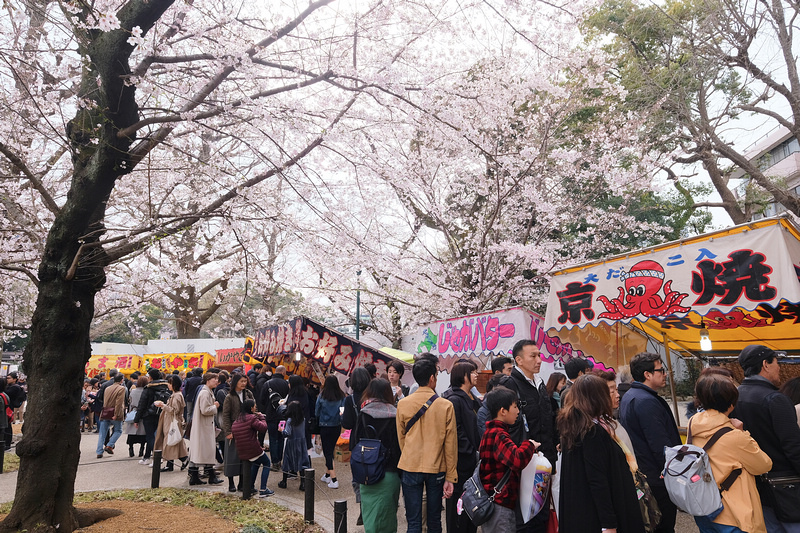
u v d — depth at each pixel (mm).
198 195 9359
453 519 4297
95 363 22719
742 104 14062
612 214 13523
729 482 3268
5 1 3758
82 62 5898
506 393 3711
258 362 14219
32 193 7797
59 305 5539
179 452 9148
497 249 11234
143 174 9383
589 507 3076
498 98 8867
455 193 13766
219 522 5871
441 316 13859
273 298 17656
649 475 3729
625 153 13430
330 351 8891
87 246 5258
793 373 7531
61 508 5414
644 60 14500
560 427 3320
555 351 6648
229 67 5566
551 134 11656
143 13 5027
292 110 6531
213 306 18625
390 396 4852
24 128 6543
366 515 4492
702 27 12523
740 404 3637
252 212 7965
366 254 8867
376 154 8156
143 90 5383
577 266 5793
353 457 4484
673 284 4734
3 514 6035
